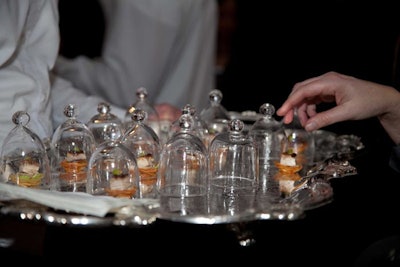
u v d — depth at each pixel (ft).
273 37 10.44
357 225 4.44
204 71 9.16
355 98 4.57
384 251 3.93
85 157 4.39
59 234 4.07
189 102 8.93
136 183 3.94
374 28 8.71
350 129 6.38
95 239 4.15
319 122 4.54
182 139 4.25
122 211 3.29
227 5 12.66
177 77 8.78
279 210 3.35
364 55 8.70
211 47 9.26
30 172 4.03
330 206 4.68
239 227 3.90
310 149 5.04
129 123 5.15
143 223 3.19
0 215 3.49
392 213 4.62
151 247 4.18
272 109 5.03
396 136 5.01
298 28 10.00
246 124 5.62
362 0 8.87
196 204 3.67
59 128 4.50
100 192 3.84
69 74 8.07
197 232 4.27
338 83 4.62
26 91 4.56
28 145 4.09
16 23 4.45
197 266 4.13
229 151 4.33
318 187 3.81
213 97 5.58
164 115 5.99
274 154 4.88
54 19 4.85
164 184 4.10
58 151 4.39
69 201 3.28
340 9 9.21
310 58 9.75
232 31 12.67
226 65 11.63
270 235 4.33
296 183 4.15
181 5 8.30
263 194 3.93
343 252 4.17
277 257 4.15
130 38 8.23
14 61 4.64
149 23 8.21
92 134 4.68
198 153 4.21
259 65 10.67
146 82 8.53
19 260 3.86
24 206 3.38
